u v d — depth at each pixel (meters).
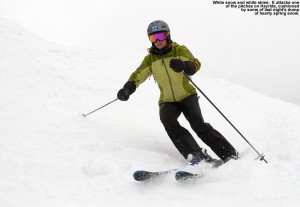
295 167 3.50
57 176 3.25
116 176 3.29
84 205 2.82
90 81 6.36
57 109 4.86
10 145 3.67
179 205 2.86
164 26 3.78
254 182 3.19
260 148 4.20
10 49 7.31
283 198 2.95
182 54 3.82
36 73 6.14
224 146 3.71
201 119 3.77
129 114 5.30
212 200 2.94
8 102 4.71
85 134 4.20
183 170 3.19
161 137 4.59
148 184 3.18
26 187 3.01
